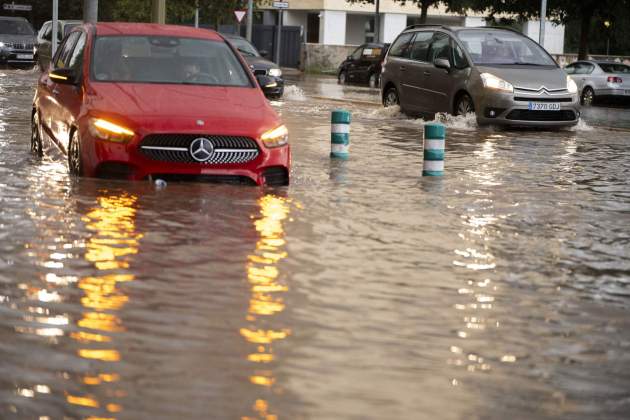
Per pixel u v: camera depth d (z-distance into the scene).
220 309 8.01
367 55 60.47
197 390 6.21
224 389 6.25
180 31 16.47
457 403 6.20
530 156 21.23
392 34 94.38
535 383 6.66
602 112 43.19
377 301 8.48
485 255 10.65
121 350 6.90
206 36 16.47
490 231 12.10
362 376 6.60
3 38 54.12
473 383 6.59
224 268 9.41
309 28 96.75
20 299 8.09
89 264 9.36
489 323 8.02
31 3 89.94
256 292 8.57
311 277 9.22
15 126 22.42
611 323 8.23
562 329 7.98
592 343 7.63
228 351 6.98
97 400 5.98
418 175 17.17
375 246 10.77
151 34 16.23
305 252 10.28
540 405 6.26
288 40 90.44
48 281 8.69
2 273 8.93
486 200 14.62
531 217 13.31
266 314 7.92
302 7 93.38
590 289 9.38
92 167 14.14
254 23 98.00
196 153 13.98
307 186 15.09
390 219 12.55
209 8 71.44
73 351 6.84
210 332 7.39
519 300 8.82
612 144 24.61
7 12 90.44
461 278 9.51
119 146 13.99
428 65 29.91
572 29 102.44
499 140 24.73
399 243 11.02
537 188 16.25
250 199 13.38
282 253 10.18
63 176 14.69
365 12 93.12
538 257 10.71
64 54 17.16
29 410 5.79
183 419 5.75
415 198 14.45
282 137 14.57
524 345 7.48
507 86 27.62
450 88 28.95
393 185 15.76
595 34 98.81
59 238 10.48
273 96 39.78
